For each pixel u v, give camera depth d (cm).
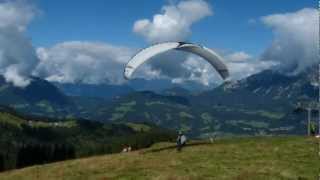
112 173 5356
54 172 5984
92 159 6538
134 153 6750
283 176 4691
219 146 6550
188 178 4772
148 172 5197
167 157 6000
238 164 5284
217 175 4831
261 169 4991
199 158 5766
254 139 7200
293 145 6238
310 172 4803
